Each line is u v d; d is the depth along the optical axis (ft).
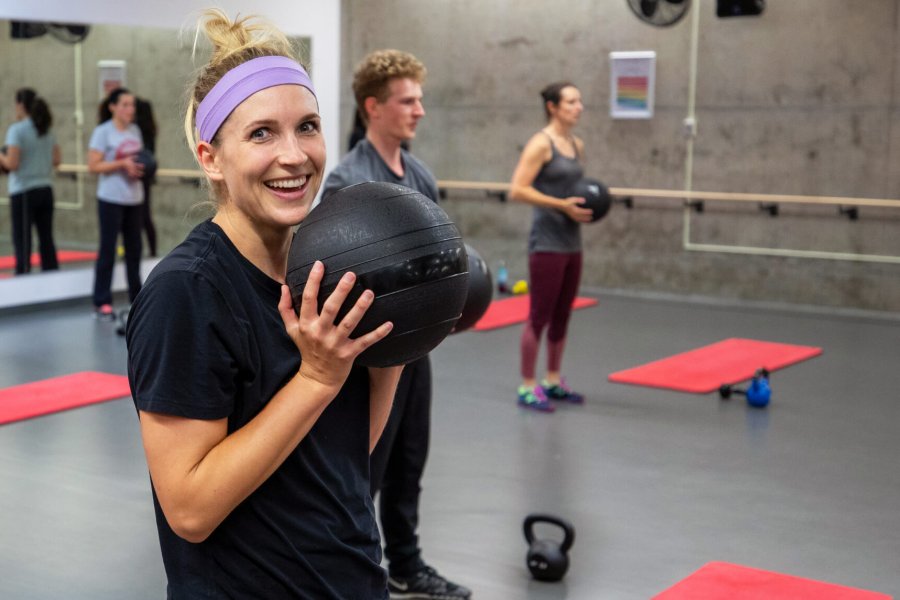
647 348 23.40
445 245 4.26
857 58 26.78
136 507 13.35
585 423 17.38
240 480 4.18
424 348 4.38
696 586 10.89
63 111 27.43
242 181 4.34
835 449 16.07
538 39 31.53
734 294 29.43
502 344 23.68
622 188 30.71
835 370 21.36
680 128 29.53
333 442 4.69
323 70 31.83
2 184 26.68
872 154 26.91
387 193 4.30
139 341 4.20
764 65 28.07
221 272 4.34
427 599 10.53
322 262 4.11
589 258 31.60
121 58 28.30
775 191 28.37
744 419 17.70
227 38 4.56
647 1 27.37
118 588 10.98
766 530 12.69
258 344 4.39
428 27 33.42
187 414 4.19
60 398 18.34
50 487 14.01
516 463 15.26
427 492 13.98
